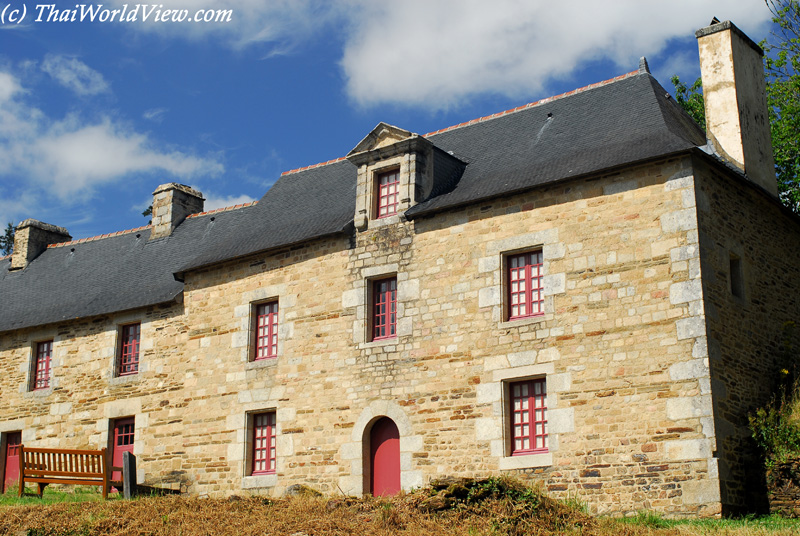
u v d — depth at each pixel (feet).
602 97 57.11
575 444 46.93
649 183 47.91
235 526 42.11
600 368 47.16
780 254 54.85
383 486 53.06
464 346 51.42
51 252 81.76
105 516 44.34
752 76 55.52
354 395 54.65
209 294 62.69
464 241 52.80
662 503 44.09
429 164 56.54
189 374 62.18
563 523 40.27
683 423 44.42
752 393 47.85
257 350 60.18
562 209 50.03
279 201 66.59
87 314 68.23
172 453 61.46
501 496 42.11
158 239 74.18
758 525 40.37
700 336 44.88
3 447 70.79
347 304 56.34
